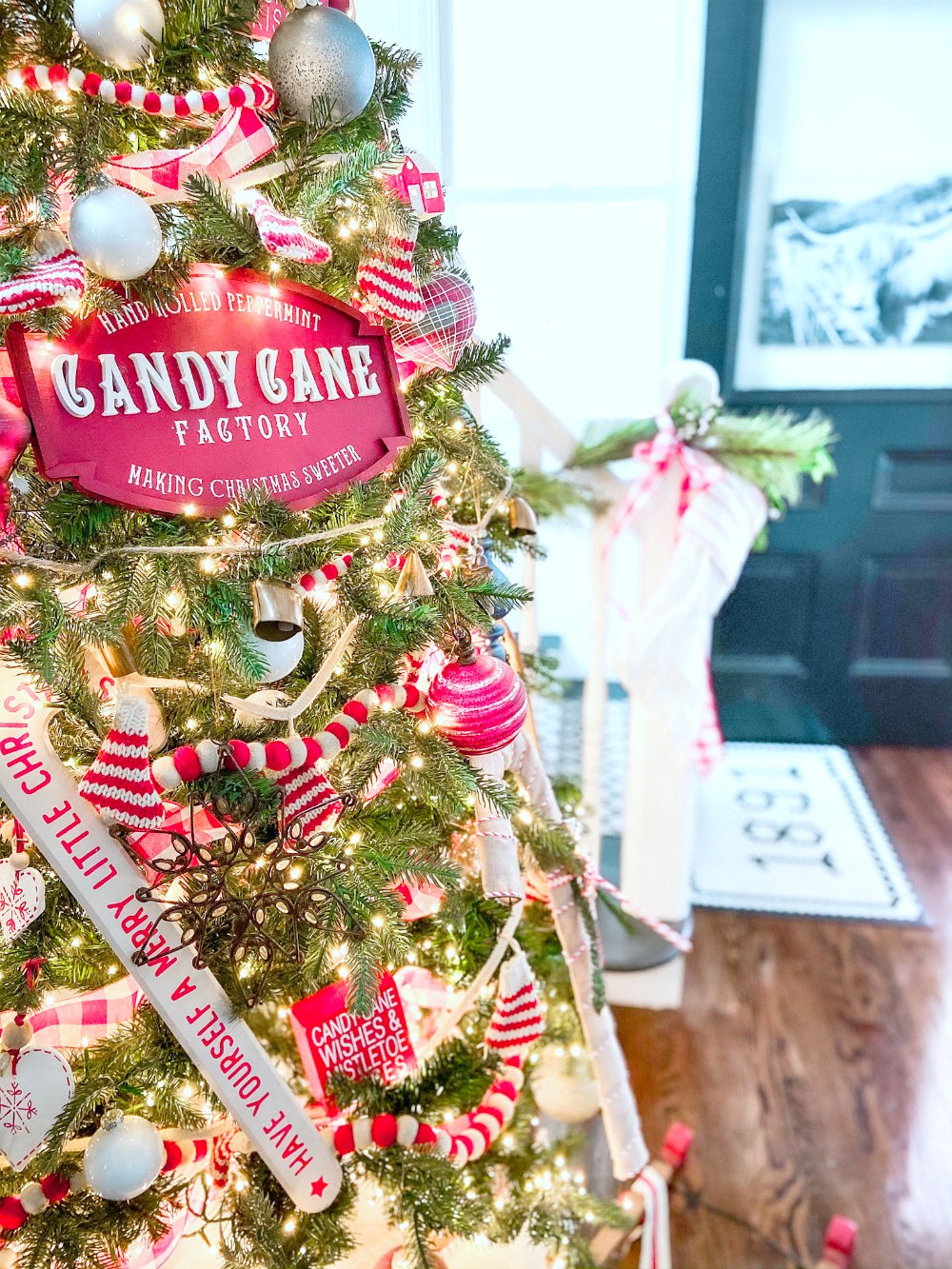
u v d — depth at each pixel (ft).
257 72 2.67
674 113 8.18
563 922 4.11
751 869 8.41
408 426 3.05
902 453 9.24
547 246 8.77
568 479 5.42
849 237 8.51
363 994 2.75
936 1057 6.47
